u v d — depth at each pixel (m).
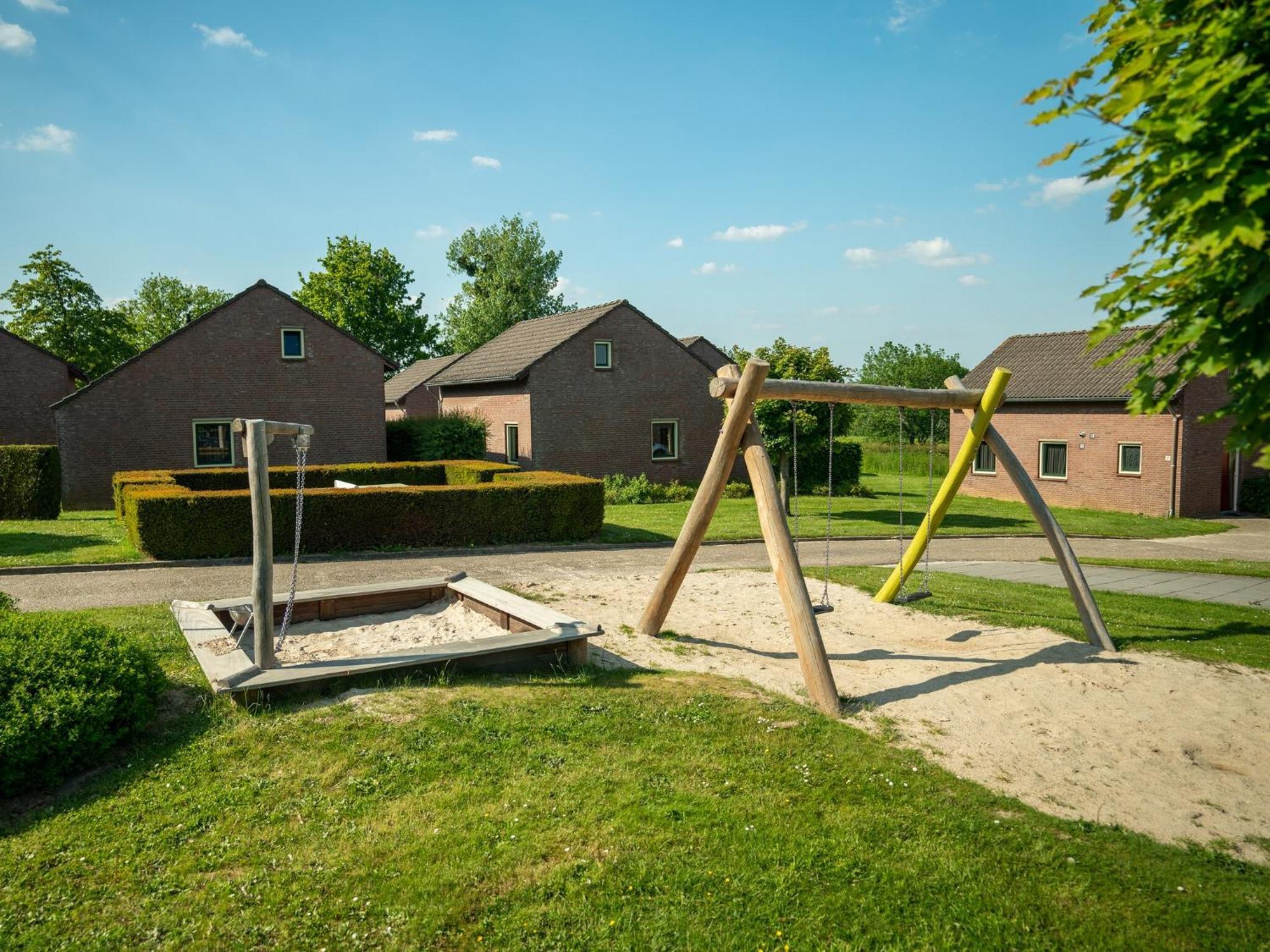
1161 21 3.05
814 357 19.52
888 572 12.18
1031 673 6.66
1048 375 24.75
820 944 3.26
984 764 5.00
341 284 47.03
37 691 4.53
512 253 57.50
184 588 10.45
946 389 8.52
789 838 3.98
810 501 23.72
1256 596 11.15
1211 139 2.78
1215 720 5.79
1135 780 4.87
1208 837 4.25
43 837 3.88
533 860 3.75
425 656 6.01
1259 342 2.77
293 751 4.77
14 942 3.16
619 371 26.17
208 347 22.66
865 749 5.09
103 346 39.50
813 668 5.95
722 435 7.20
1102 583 12.17
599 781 4.50
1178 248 3.08
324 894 3.50
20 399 26.27
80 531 15.67
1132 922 3.43
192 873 3.64
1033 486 8.07
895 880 3.67
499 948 3.20
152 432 22.09
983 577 12.40
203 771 4.54
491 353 29.89
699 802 4.30
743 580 11.09
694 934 3.29
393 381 46.62
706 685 6.26
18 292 38.12
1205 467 22.28
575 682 6.21
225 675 5.48
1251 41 2.72
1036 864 3.85
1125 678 6.58
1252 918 3.49
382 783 4.44
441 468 21.84
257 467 5.61
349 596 8.23
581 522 15.58
